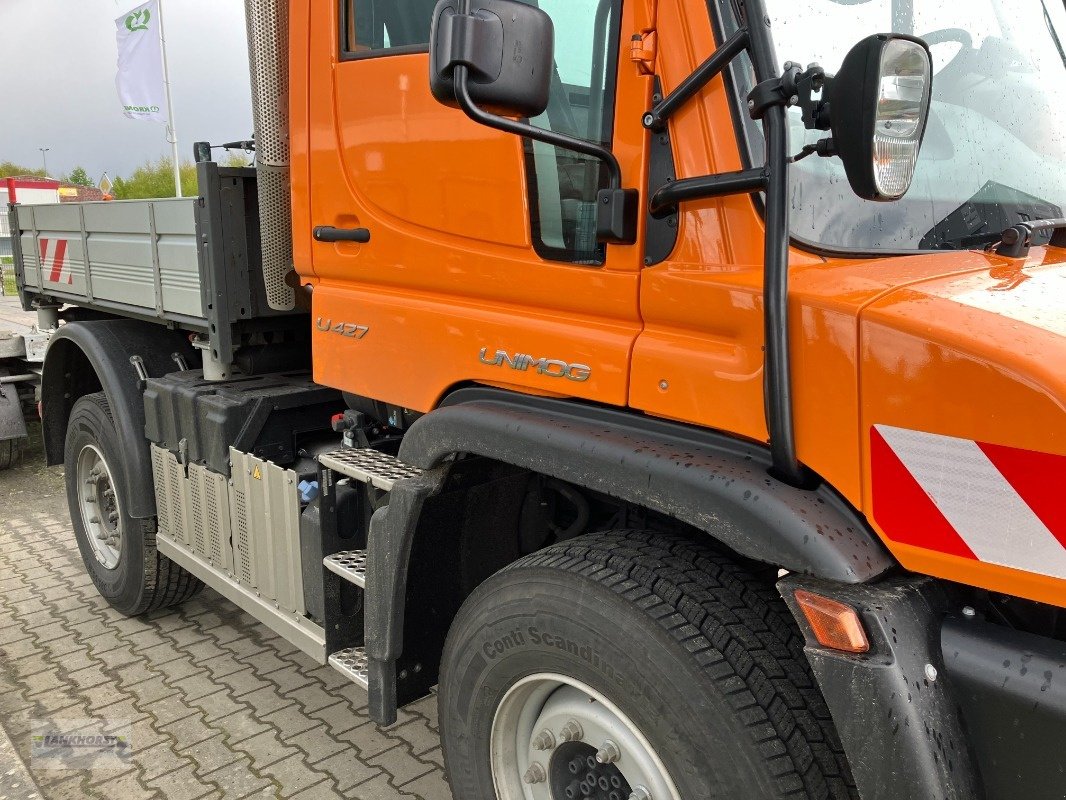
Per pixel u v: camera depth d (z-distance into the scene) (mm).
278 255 2877
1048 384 1215
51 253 4559
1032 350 1268
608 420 1843
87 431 4047
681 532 2078
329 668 3695
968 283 1535
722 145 1608
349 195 2422
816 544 1433
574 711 1868
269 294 2900
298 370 3639
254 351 3484
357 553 2660
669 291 1685
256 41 2676
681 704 1598
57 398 4492
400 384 2361
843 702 1409
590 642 1734
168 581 3939
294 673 3652
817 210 1657
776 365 1463
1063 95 2240
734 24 1605
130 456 3688
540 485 2445
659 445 1706
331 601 2678
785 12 1651
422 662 2383
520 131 1572
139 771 2979
